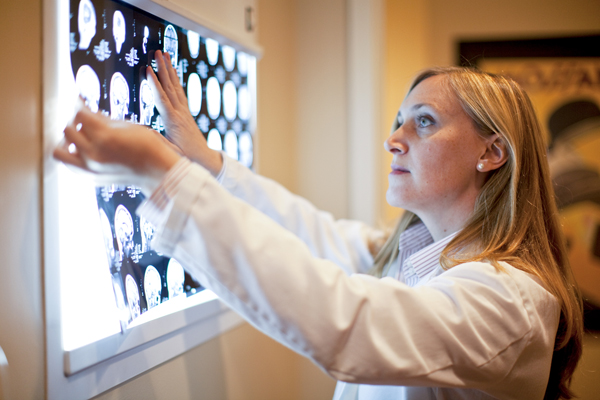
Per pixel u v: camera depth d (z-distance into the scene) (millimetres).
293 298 541
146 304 803
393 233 1064
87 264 701
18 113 612
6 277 597
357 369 555
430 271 860
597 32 1952
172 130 833
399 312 595
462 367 609
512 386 701
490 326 635
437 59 2021
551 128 1964
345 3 1689
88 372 694
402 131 884
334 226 1136
